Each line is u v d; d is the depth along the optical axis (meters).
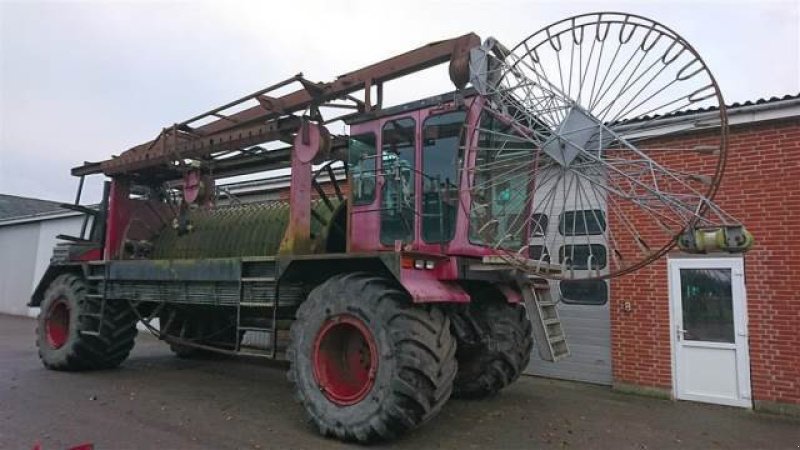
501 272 5.37
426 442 4.77
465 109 5.08
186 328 7.92
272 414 5.68
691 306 7.03
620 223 7.42
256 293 5.93
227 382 7.43
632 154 4.88
